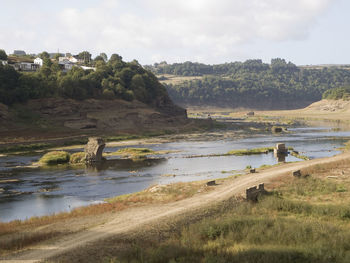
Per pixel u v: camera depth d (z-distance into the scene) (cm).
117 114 16075
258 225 3247
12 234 3111
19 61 19812
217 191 4681
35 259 2481
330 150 10044
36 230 3222
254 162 8288
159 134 15212
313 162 7175
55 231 3145
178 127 17350
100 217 3616
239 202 4212
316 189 4897
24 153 10419
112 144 12275
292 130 17125
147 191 5072
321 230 3095
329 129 17375
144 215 3634
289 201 4119
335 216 3694
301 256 2506
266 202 4175
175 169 7575
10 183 6438
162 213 3688
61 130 13438
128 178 6744
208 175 6756
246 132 16350
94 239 2912
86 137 13300
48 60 19625
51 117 14125
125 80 19425
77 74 17550
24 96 14000
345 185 5044
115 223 3372
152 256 2538
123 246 2775
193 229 3203
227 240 2939
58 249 2686
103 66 19438
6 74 14275
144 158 9225
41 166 8288
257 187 4659
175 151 10375
